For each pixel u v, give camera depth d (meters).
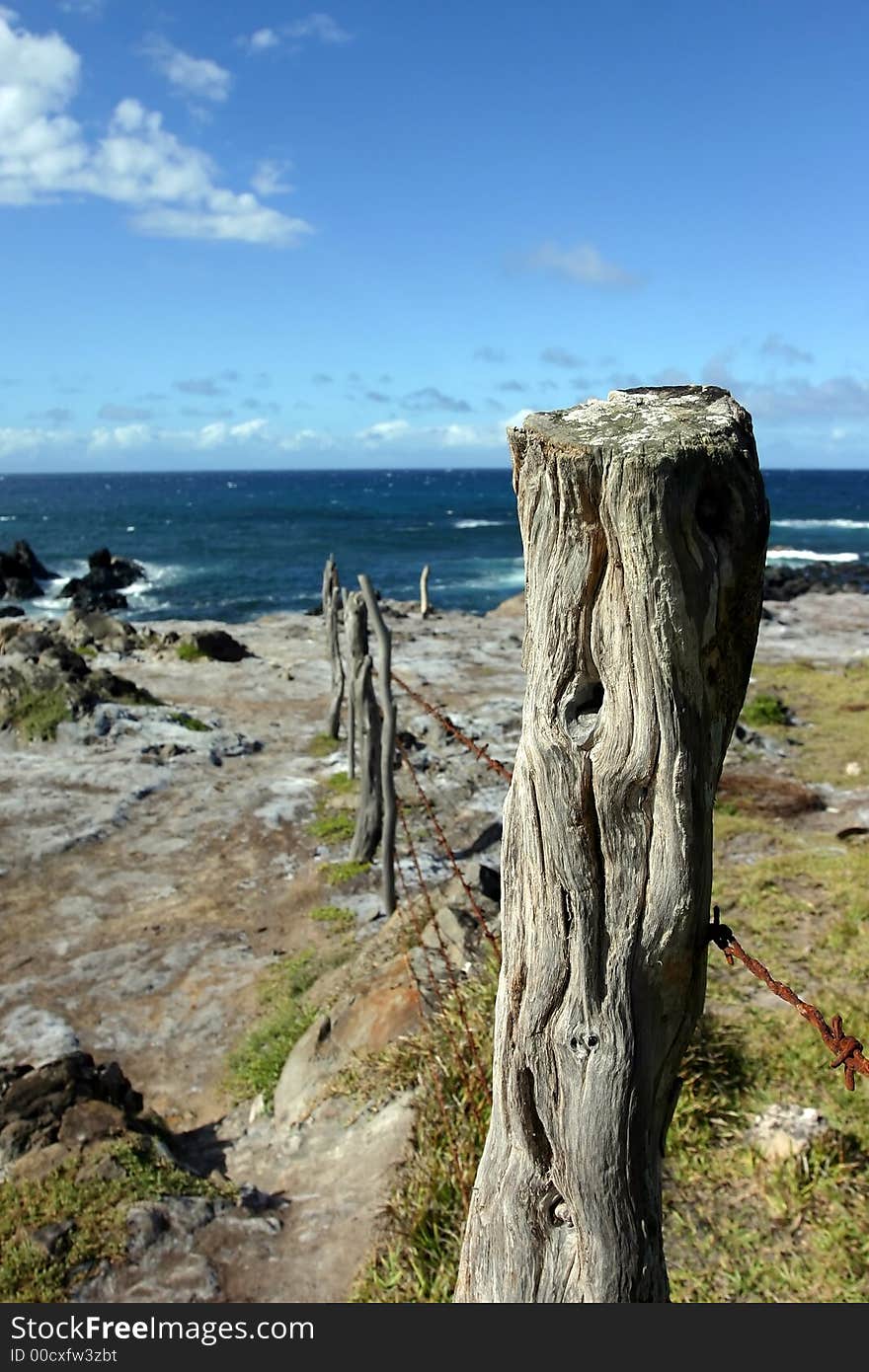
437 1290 3.74
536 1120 2.08
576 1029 1.95
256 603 38.62
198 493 142.25
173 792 12.97
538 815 1.93
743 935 6.62
